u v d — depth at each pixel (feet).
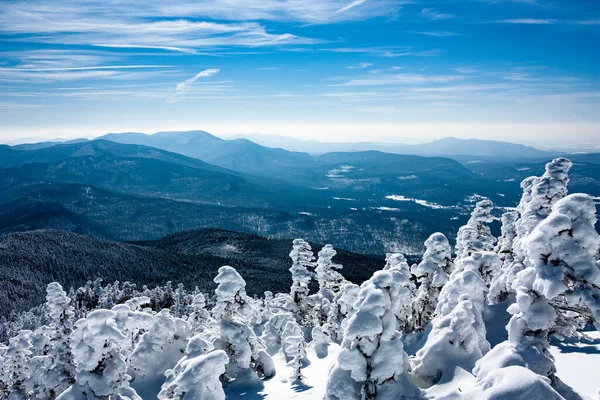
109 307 307.17
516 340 51.21
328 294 169.78
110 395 68.59
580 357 64.13
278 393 86.38
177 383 64.54
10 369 102.89
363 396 52.70
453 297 82.79
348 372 55.21
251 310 103.60
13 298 495.00
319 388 83.05
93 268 584.81
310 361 117.60
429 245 108.88
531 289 50.70
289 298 169.78
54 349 96.53
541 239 47.65
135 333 113.70
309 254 169.07
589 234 45.88
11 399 101.96
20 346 104.83
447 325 65.77
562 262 46.96
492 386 40.50
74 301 309.83
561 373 58.59
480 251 103.50
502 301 94.43
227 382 96.37
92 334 66.23
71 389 67.26
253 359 104.73
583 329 86.12
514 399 37.65
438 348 62.80
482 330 69.36
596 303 43.86
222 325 100.53
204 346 82.48
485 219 123.95
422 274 109.19
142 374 97.45
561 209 47.26
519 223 93.76
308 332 157.79
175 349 101.71
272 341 139.64
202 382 64.69
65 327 96.99
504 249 114.11
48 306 96.48
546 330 50.31
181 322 105.19
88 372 66.33
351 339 53.42
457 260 104.83
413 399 52.16
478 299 81.97
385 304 52.85
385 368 52.29
